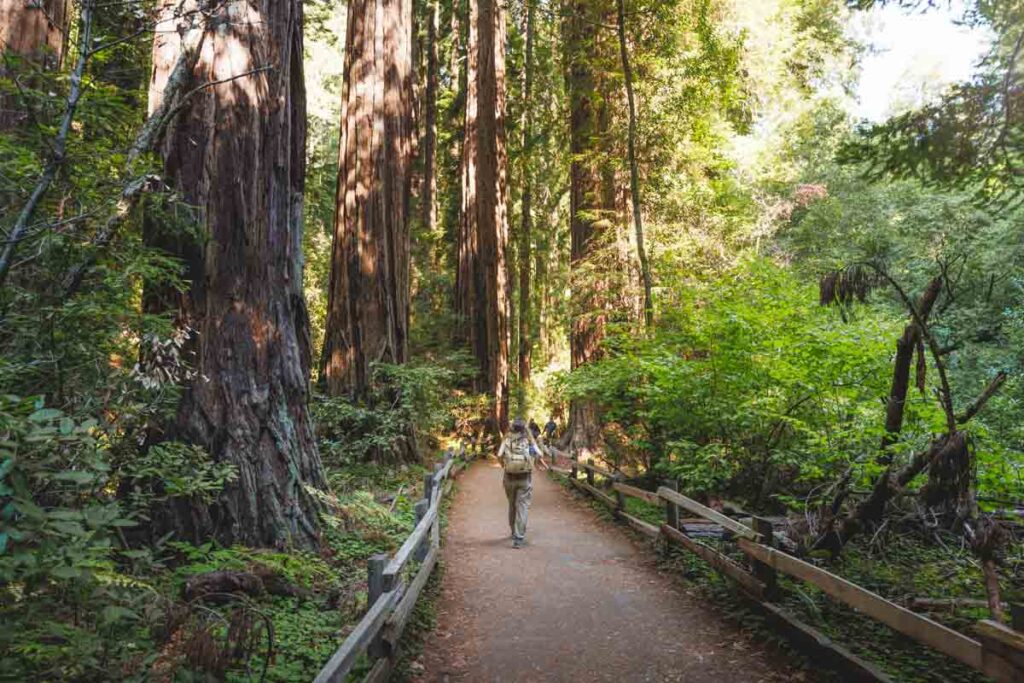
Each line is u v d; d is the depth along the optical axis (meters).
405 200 18.41
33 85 4.87
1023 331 12.09
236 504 6.65
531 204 34.75
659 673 5.20
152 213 5.84
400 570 5.14
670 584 7.57
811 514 7.57
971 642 3.50
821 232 22.83
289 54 8.02
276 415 7.21
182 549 5.64
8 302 4.35
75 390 4.67
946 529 7.75
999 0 5.38
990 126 5.28
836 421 8.98
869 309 10.30
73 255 4.70
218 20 6.65
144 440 6.63
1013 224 13.44
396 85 17.83
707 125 18.34
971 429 6.73
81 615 3.78
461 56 36.44
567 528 11.19
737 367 9.91
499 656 5.64
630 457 15.00
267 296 7.39
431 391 18.72
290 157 8.74
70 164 4.45
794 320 10.39
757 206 23.06
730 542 7.79
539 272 35.31
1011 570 6.94
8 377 4.11
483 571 8.38
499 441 26.02
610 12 15.89
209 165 7.07
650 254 16.12
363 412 15.19
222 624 4.59
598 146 18.22
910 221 17.98
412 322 28.36
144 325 5.21
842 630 5.60
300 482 7.21
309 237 26.55
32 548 2.64
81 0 4.10
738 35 18.66
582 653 5.67
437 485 9.09
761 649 5.51
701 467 9.44
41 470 2.86
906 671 4.73
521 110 30.28
